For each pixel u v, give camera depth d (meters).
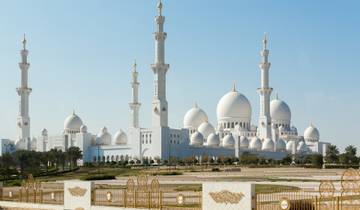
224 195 40.34
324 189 46.06
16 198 62.50
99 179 107.81
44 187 80.69
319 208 40.34
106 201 53.03
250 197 38.91
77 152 191.25
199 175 121.69
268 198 50.91
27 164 160.38
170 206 48.66
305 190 58.66
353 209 40.59
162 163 198.75
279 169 165.50
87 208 51.78
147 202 51.66
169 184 83.88
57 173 142.75
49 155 171.00
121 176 122.56
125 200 50.16
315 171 143.88
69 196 53.72
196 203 50.72
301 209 40.69
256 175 116.88
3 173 135.25
